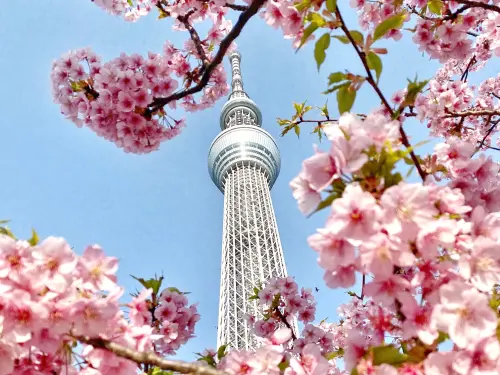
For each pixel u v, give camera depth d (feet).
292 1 12.67
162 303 18.34
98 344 9.32
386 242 7.97
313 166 8.71
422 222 8.28
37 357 9.62
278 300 24.77
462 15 20.10
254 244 305.12
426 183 9.63
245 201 344.90
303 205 8.84
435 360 8.00
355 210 8.16
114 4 22.72
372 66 10.73
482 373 7.61
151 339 10.19
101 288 9.43
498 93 31.07
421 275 8.74
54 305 8.86
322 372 10.15
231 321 253.24
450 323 7.89
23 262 8.89
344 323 27.30
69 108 20.61
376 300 8.87
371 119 8.84
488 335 7.75
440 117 20.13
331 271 9.23
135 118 20.47
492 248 8.46
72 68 20.27
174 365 8.97
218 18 22.48
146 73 20.75
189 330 18.85
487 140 29.91
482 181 11.35
